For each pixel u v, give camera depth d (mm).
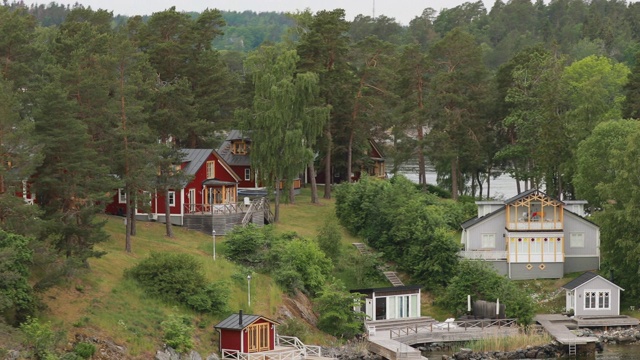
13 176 71188
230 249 97312
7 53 94375
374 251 109250
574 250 107500
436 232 104000
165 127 111688
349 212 114562
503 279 98312
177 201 106125
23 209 70750
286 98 109812
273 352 79188
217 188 112000
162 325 77438
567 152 125125
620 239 99125
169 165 98312
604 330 94812
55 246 76375
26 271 70125
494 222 107688
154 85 110188
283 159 110750
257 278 92750
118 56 91875
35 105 87875
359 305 92750
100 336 72375
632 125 112938
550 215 106938
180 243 99000
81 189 77312
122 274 83812
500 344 87938
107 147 88000
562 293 102875
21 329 67938
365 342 87812
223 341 79750
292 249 96875
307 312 91750
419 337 89500
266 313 87125
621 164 101438
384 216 110375
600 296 97750
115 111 87125
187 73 122688
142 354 73188
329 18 123500
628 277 101625
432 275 103375
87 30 104438
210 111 123188
